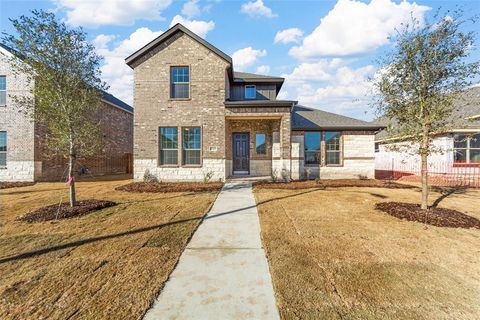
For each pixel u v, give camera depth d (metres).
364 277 3.29
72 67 6.67
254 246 4.36
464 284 3.13
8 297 2.80
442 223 5.53
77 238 4.65
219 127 12.17
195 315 2.53
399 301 2.78
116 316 2.50
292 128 13.88
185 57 12.20
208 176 12.09
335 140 14.30
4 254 3.94
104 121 17.89
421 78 6.09
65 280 3.17
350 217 6.16
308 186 10.91
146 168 12.21
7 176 12.75
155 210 6.80
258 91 15.12
